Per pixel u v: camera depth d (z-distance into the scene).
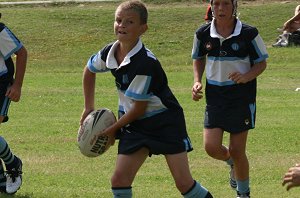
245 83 19.91
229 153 20.25
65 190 21.53
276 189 21.73
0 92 20.20
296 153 27.28
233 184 21.02
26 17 77.31
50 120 35.56
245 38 19.83
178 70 57.75
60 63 63.78
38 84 49.66
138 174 23.64
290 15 75.25
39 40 70.88
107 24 74.94
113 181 16.83
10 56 20.34
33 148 28.45
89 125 17.52
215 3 19.98
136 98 16.73
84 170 24.50
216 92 20.05
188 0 83.25
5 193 20.86
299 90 45.69
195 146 28.56
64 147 28.62
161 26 73.81
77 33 72.81
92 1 85.81
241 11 77.50
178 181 17.23
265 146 28.47
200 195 17.25
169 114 17.22
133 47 16.92
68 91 46.00
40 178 23.17
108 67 17.20
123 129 17.38
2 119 20.42
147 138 17.02
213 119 19.97
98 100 41.62
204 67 20.83
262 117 35.78
